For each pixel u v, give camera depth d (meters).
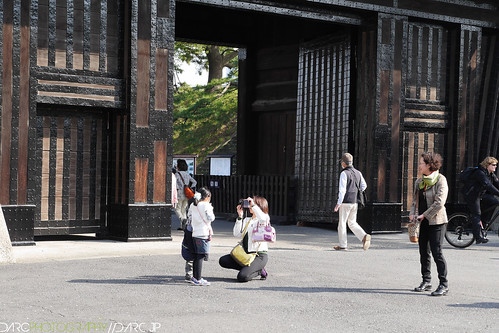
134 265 15.34
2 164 18.22
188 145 55.31
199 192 13.07
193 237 12.93
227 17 31.16
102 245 18.92
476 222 19.83
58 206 19.75
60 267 14.84
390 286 13.41
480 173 19.84
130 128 19.77
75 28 19.39
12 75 18.33
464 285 13.72
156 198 20.16
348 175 19.17
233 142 50.12
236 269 13.79
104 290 12.21
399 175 24.52
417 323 10.27
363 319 10.44
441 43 25.77
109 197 20.48
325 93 26.64
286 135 30.11
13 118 18.34
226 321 10.02
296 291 12.60
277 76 30.53
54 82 18.97
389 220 24.23
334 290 12.82
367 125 24.33
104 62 19.84
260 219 13.49
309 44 27.67
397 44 24.33
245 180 30.17
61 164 19.80
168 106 20.38
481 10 26.06
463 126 25.94
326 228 26.59
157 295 11.88
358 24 24.17
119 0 20.06
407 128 25.34
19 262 15.59
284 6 22.52
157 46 20.19
